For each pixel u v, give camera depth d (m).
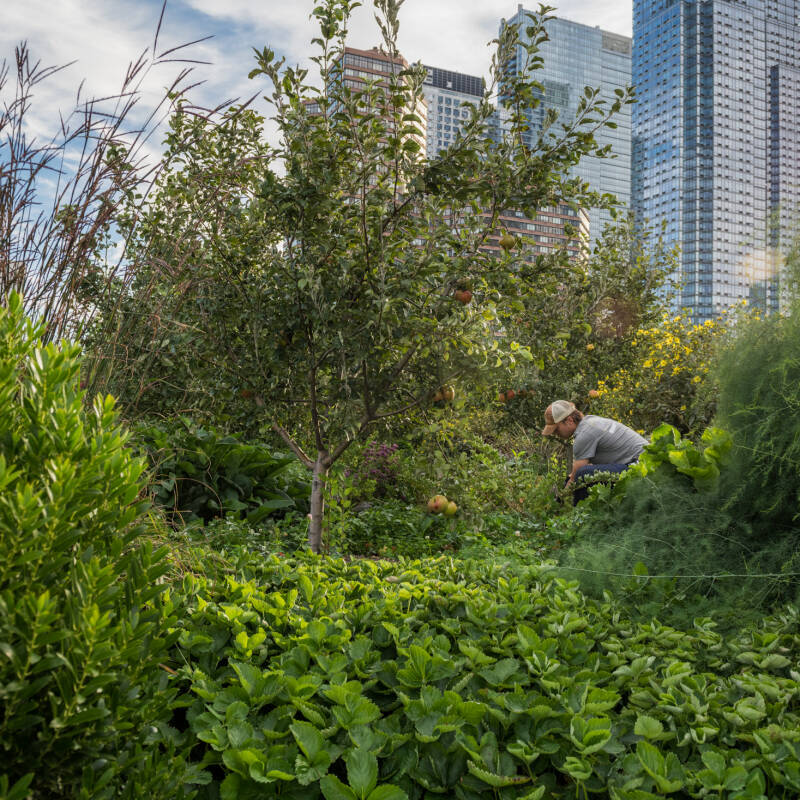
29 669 0.97
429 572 2.57
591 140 3.31
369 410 3.50
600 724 1.40
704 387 3.02
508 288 3.47
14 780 0.97
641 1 131.38
